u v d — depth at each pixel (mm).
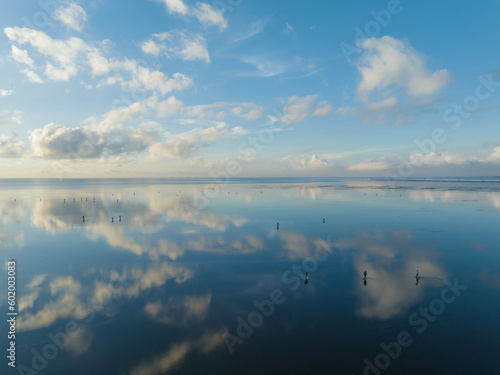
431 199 107750
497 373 18031
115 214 76875
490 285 30531
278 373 18172
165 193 148375
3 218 70625
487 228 57219
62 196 129875
